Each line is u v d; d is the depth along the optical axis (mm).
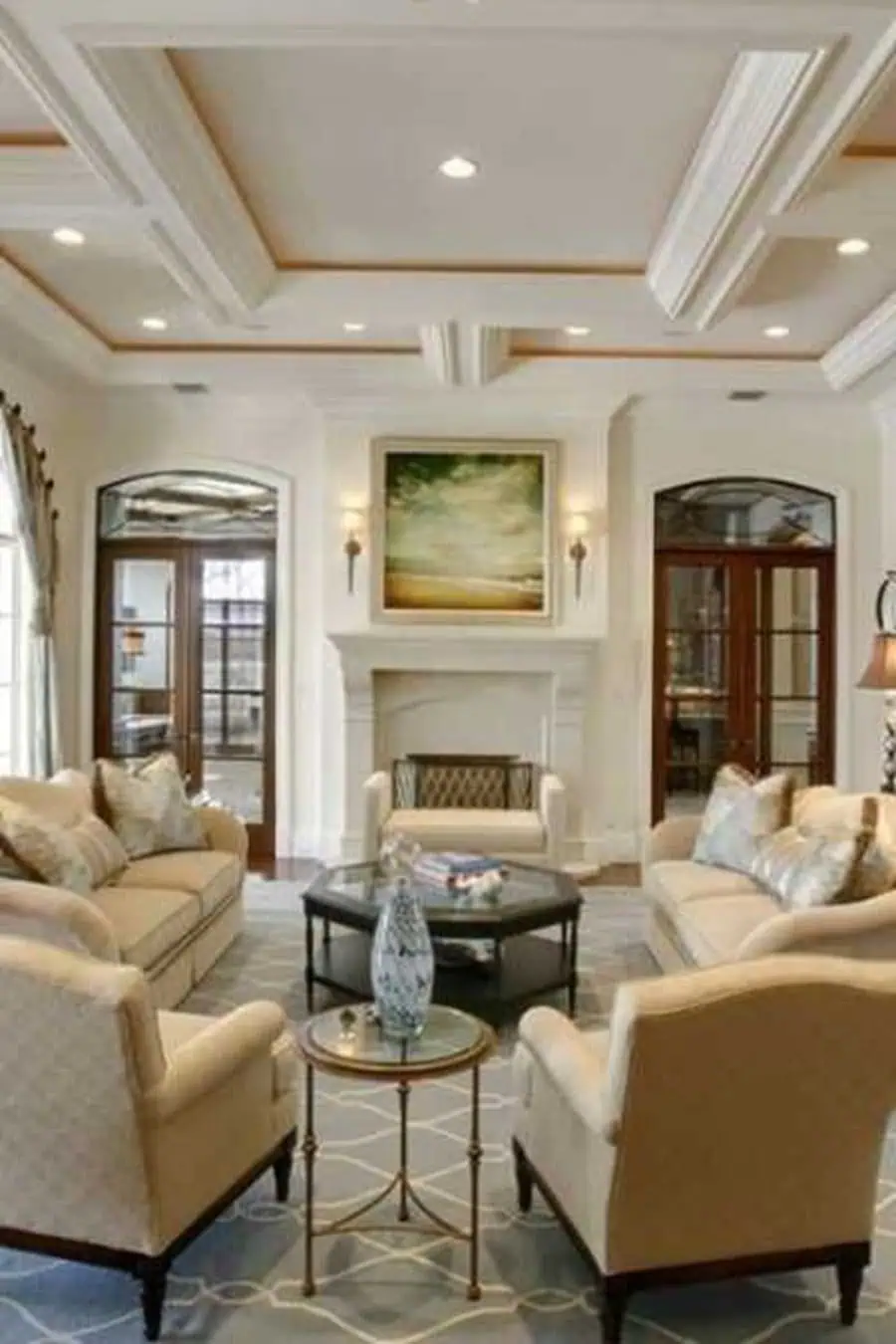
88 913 3377
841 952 3543
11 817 3953
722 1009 2275
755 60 3395
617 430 7801
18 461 6691
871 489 7820
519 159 4184
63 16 2941
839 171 4191
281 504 7828
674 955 4812
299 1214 3062
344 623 7699
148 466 7824
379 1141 3525
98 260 5418
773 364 7078
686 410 7727
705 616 7965
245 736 8023
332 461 7660
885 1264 2857
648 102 3719
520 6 2887
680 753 7965
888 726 6570
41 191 4160
